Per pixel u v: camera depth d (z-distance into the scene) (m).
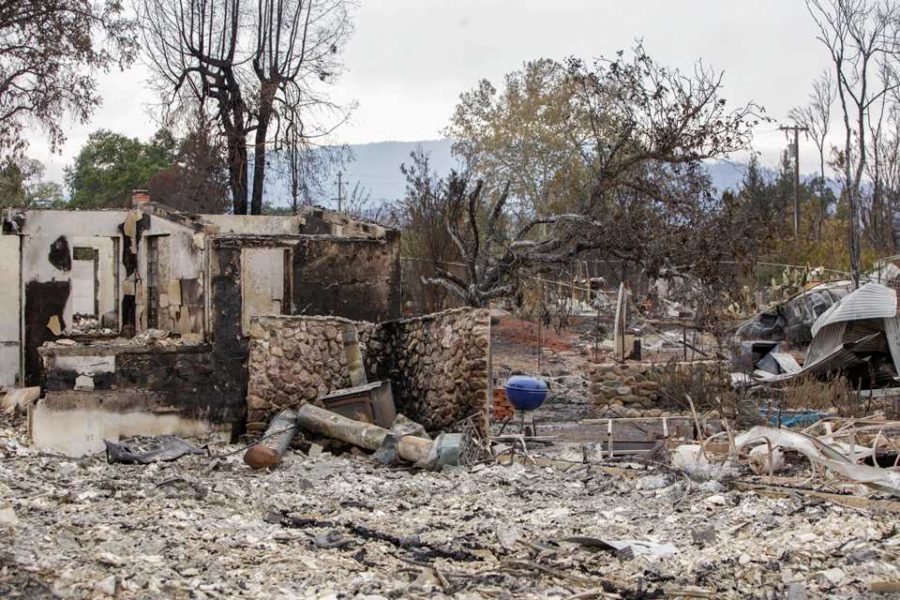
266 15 36.94
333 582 9.20
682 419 18.02
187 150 37.59
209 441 18.61
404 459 16.50
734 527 11.35
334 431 17.33
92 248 24.78
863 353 23.55
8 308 24.16
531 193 53.16
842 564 9.70
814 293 30.83
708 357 22.98
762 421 18.64
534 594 8.99
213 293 18.92
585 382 26.56
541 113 53.53
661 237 27.22
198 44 37.00
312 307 21.61
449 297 32.53
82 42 35.09
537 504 13.13
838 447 14.70
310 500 13.46
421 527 11.66
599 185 28.61
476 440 16.61
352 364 19.05
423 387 19.23
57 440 17.48
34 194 67.06
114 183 63.50
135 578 8.66
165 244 23.39
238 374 18.97
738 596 9.00
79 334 24.12
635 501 13.20
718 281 27.34
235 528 11.48
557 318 35.31
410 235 33.62
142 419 18.17
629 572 9.77
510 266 27.86
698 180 28.59
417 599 8.77
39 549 9.41
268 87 36.53
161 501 12.94
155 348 18.41
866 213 48.25
